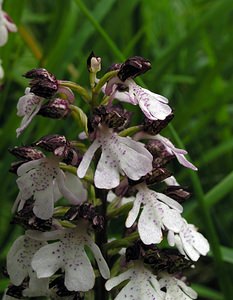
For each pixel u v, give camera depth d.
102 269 0.15
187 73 0.37
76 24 0.36
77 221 0.16
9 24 0.26
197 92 0.32
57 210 0.17
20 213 0.16
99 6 0.31
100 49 0.31
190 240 0.16
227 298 0.23
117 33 0.33
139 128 0.16
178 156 0.16
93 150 0.15
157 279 0.17
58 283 0.16
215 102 0.32
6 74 0.30
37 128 0.29
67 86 0.16
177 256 0.17
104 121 0.16
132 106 0.29
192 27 0.34
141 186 0.16
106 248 0.16
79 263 0.15
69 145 0.16
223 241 0.29
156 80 0.31
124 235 0.17
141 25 0.36
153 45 0.37
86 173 0.16
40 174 0.16
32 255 0.16
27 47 0.32
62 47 0.29
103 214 0.17
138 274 0.16
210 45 0.36
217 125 0.36
